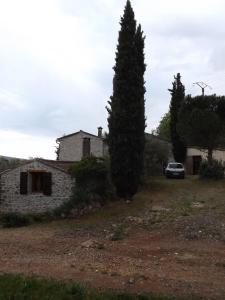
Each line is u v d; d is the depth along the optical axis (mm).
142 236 25438
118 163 36031
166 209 32250
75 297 10266
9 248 22141
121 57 36406
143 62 37031
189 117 46375
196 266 16688
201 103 47219
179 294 11781
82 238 25969
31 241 24906
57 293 10461
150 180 45062
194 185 42469
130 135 36000
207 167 45906
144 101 37000
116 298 10398
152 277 14016
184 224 27016
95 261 17484
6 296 10234
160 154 53531
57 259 18062
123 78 36312
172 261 17859
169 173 48562
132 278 13602
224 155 57031
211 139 46500
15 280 11438
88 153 55812
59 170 36844
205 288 12703
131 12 36875
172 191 39719
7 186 38031
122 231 27312
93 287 12039
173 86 58750
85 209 35125
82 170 35844
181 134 48344
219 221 26922
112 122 36281
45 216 35938
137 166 36344
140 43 36875
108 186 36656
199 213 29797
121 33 36656
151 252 20281
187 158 60312
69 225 31766
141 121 36531
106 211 34156
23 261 17469
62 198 36531
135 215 31719
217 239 23203
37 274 14086
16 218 34125
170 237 24625
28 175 37812
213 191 38594
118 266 16219
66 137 57312
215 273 15258
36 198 37281
